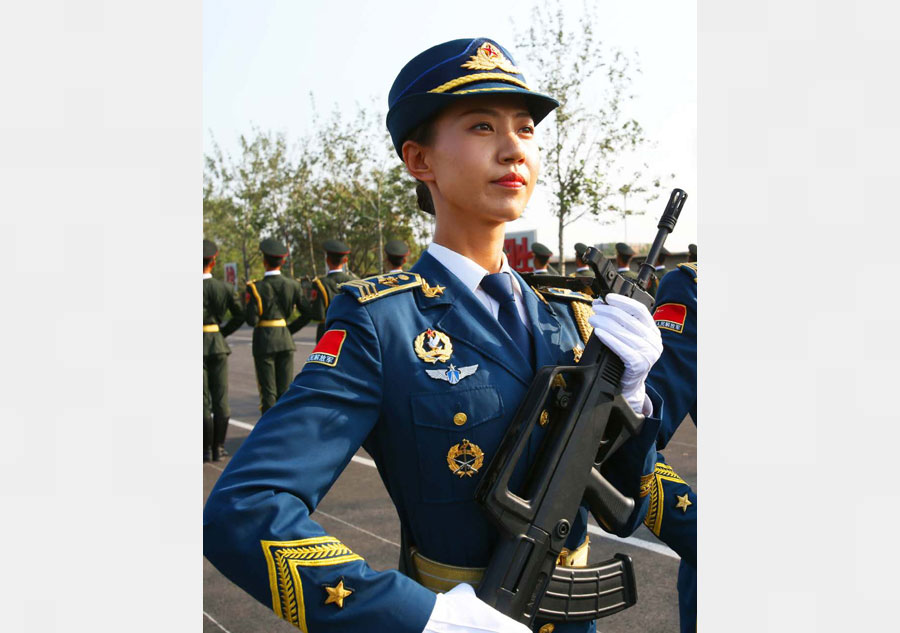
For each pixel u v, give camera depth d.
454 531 1.31
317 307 7.88
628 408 1.38
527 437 1.26
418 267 1.45
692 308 1.91
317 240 32.03
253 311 7.67
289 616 1.14
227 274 27.09
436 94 1.29
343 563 1.17
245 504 1.15
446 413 1.29
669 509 1.68
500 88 1.28
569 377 1.36
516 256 18.08
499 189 1.33
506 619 1.17
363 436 1.29
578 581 1.35
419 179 1.44
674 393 1.85
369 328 1.30
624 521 1.41
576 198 14.98
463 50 1.34
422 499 1.31
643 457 1.45
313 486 1.22
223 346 6.66
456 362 1.32
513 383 1.35
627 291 1.41
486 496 1.24
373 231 27.80
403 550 1.42
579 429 1.32
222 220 36.56
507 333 1.39
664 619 3.35
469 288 1.39
